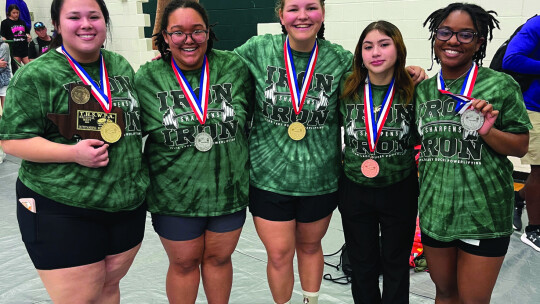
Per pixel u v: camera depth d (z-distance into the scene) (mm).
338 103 2514
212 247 2535
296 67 2434
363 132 2365
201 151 2305
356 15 5805
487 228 2119
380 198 2418
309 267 2768
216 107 2326
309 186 2492
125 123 2107
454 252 2279
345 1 5836
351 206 2500
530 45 3523
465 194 2121
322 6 2357
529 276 3408
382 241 2529
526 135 2094
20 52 8625
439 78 2182
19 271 3641
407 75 2297
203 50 2295
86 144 1920
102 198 2059
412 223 2494
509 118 2062
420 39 5484
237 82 2420
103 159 1955
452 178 2135
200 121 2285
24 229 2074
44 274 2086
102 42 2031
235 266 3652
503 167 2123
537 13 4750
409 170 2418
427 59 5504
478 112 1974
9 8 8516
